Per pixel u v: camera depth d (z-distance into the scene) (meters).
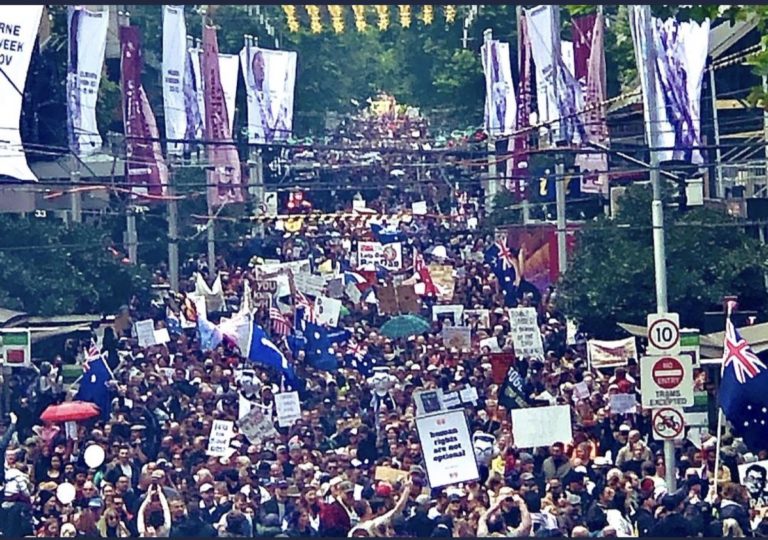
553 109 79.50
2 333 68.94
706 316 72.81
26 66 59.62
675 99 63.03
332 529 43.81
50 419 55.41
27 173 62.69
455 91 164.50
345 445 57.78
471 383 66.50
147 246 111.12
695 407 56.88
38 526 46.66
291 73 107.44
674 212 75.50
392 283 98.06
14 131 60.28
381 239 124.44
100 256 84.31
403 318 81.44
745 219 75.62
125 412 58.75
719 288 72.88
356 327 86.06
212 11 134.75
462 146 128.38
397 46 174.12
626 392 60.19
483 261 112.94
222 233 124.19
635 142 90.50
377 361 77.06
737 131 92.06
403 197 152.00
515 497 42.12
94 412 56.19
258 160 126.31
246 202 121.56
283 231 128.50
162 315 87.56
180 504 44.72
